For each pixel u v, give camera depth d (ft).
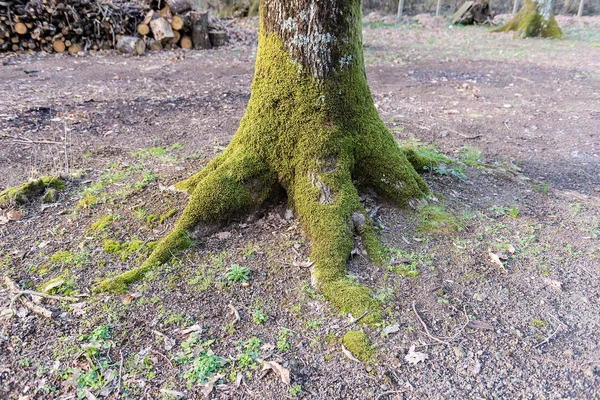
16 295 8.40
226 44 39.27
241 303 8.39
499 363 7.21
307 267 9.28
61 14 31.99
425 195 11.73
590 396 6.68
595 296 8.73
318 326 7.90
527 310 8.34
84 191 12.23
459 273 9.26
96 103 21.07
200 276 9.02
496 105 22.45
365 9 67.92
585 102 22.81
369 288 8.75
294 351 7.41
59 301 8.33
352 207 10.07
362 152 10.94
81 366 7.04
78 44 32.81
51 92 22.44
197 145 16.14
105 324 7.83
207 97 23.18
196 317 8.05
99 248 9.88
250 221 10.74
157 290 8.64
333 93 10.24
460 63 33.12
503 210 11.85
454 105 22.41
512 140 17.75
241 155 10.83
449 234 10.45
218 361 7.17
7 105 19.66
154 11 35.76
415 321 8.00
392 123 19.45
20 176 13.23
